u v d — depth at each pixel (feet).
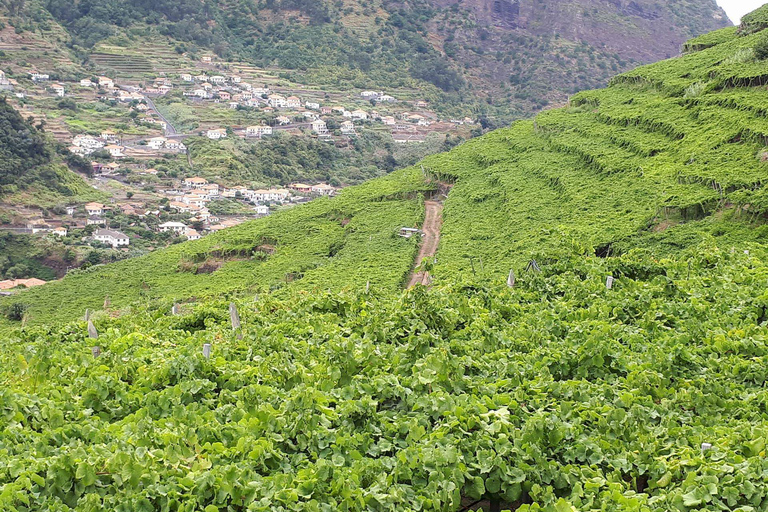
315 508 26.73
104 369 44.32
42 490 28.32
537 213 146.82
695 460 29.43
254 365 45.93
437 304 55.31
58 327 73.77
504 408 33.06
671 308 55.47
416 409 35.04
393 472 29.12
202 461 29.66
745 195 114.11
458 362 39.65
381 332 50.19
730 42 211.20
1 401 35.94
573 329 50.47
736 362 42.88
